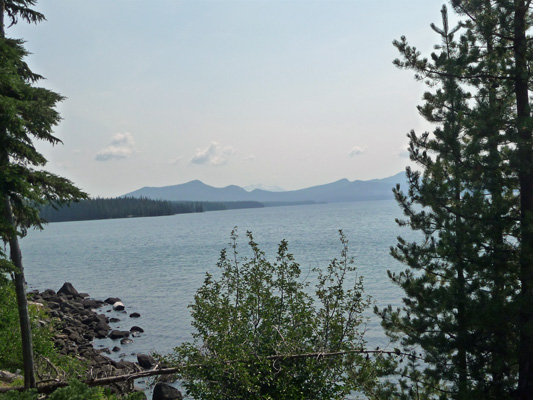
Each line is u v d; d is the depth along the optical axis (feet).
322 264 191.72
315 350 41.78
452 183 44.06
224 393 39.78
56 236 625.41
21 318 44.52
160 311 129.39
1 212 40.86
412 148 48.57
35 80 48.83
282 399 39.34
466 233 42.37
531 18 43.78
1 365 59.00
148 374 45.39
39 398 43.45
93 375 46.98
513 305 39.01
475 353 41.63
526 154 40.91
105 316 122.83
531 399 39.42
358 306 42.86
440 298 43.16
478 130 42.88
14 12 46.91
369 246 258.57
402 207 47.16
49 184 41.73
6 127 38.99
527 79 42.86
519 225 41.81
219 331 42.06
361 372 43.42
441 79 48.44
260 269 46.14
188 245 349.61
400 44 48.88
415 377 44.68
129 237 500.33
